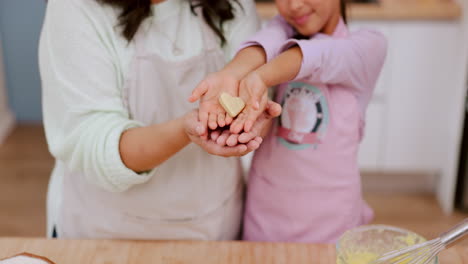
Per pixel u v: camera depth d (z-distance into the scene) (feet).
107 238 4.74
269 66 4.05
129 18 4.29
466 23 9.12
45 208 10.30
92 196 4.68
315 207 4.68
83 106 4.19
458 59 9.49
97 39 4.28
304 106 4.56
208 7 4.52
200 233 4.80
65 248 4.33
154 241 4.42
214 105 3.90
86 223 4.72
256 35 4.44
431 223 10.02
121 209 4.65
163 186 4.63
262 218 4.85
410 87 9.82
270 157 4.72
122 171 4.15
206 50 4.57
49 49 4.25
